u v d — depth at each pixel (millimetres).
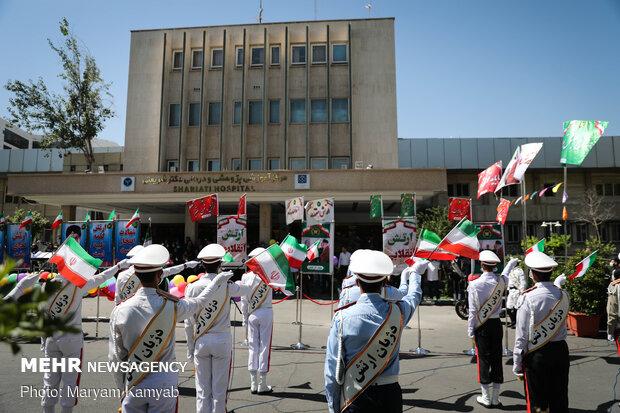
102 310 12938
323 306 14555
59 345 4645
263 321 5926
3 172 32938
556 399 4164
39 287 1369
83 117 23984
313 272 11148
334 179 18406
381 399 2771
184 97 24375
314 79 24297
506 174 10078
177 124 24594
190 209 10844
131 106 24938
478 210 28453
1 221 13438
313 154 23766
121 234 13102
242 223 10164
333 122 23922
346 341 2852
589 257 7422
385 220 9938
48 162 32781
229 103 24500
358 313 2867
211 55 25094
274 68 24578
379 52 24141
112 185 19375
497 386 5371
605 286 9398
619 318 7559
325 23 24531
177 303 3545
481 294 5535
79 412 5113
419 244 6344
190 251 19562
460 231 6039
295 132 24062
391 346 2814
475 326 5543
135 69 25219
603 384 6211
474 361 7527
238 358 7703
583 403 5457
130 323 3316
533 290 4332
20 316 1243
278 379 6500
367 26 24359
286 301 15719
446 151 29250
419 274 3438
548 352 4184
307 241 11125
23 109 23203
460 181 29453
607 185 28234
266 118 23938
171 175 19125
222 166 23750
